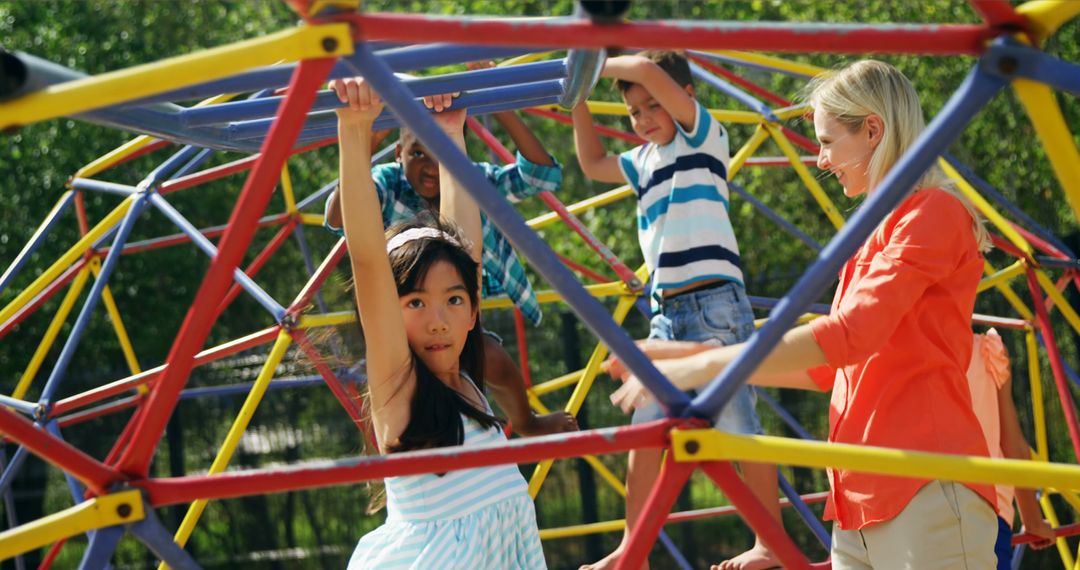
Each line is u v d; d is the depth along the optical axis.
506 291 5.59
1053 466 2.52
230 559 13.11
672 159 5.22
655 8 15.22
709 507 13.35
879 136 3.62
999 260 12.39
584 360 11.96
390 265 3.48
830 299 10.62
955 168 7.54
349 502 13.25
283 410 12.69
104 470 2.41
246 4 17.50
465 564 3.40
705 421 2.48
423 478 3.51
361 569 3.53
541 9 15.45
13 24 16.36
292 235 16.80
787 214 14.92
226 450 5.80
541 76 3.51
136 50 17.05
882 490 3.38
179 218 6.34
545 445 2.47
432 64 2.89
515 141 5.75
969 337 3.43
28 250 6.74
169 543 2.43
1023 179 14.33
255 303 16.97
